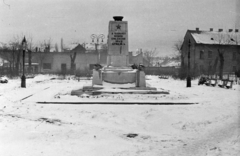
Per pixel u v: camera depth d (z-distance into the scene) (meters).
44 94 19.03
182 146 8.02
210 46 64.81
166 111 12.94
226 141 8.02
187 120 11.34
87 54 72.25
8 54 59.31
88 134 9.42
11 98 16.98
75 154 7.38
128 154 7.39
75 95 18.33
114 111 13.10
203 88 24.47
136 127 10.73
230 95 18.89
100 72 20.94
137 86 20.61
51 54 73.12
